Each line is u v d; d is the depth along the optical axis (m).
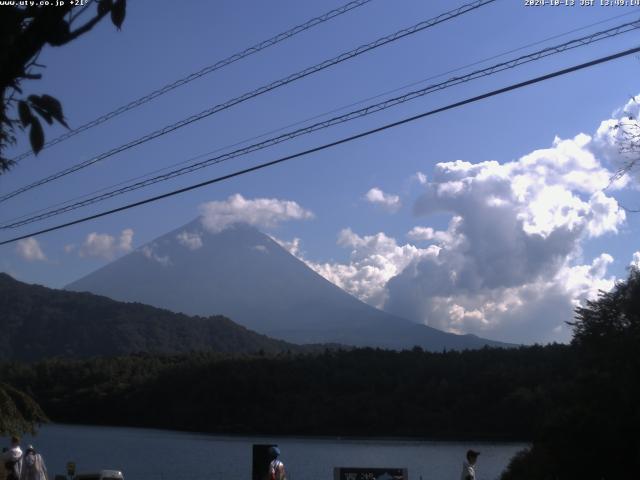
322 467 57.75
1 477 17.62
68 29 3.73
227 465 57.28
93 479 18.70
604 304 32.56
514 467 37.53
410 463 61.28
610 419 31.19
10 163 4.12
